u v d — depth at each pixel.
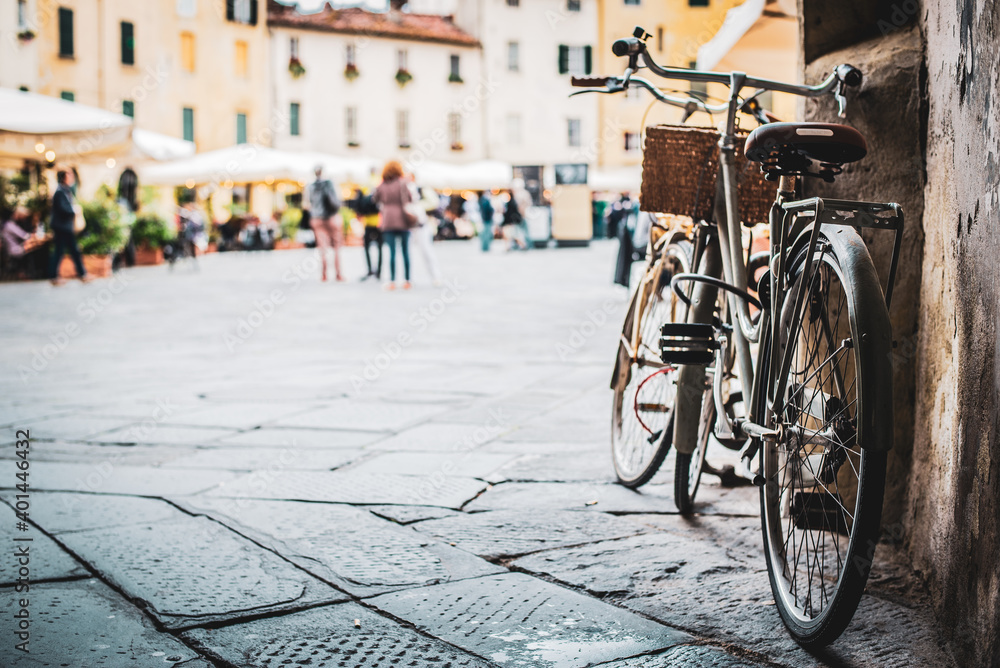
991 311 1.84
